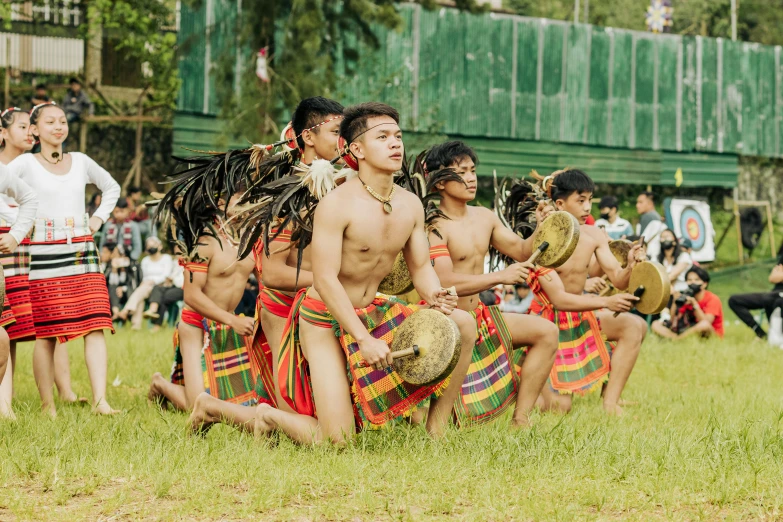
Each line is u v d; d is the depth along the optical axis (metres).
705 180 31.09
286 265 6.75
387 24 23.03
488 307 7.48
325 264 5.97
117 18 29.61
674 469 5.60
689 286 16.00
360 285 6.18
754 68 31.34
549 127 29.14
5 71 28.89
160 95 30.22
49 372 8.25
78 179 8.45
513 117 28.67
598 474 5.50
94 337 8.37
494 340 7.45
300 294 6.35
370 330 6.18
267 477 5.25
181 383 8.50
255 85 23.02
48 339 8.24
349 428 6.11
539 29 28.81
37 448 5.82
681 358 12.72
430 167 7.33
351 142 6.07
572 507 4.88
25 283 8.05
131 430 6.61
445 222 7.27
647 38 30.14
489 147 28.53
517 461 5.68
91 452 5.88
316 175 6.15
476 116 28.23
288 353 6.36
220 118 23.47
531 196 8.82
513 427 7.24
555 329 7.52
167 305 16.86
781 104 31.69
